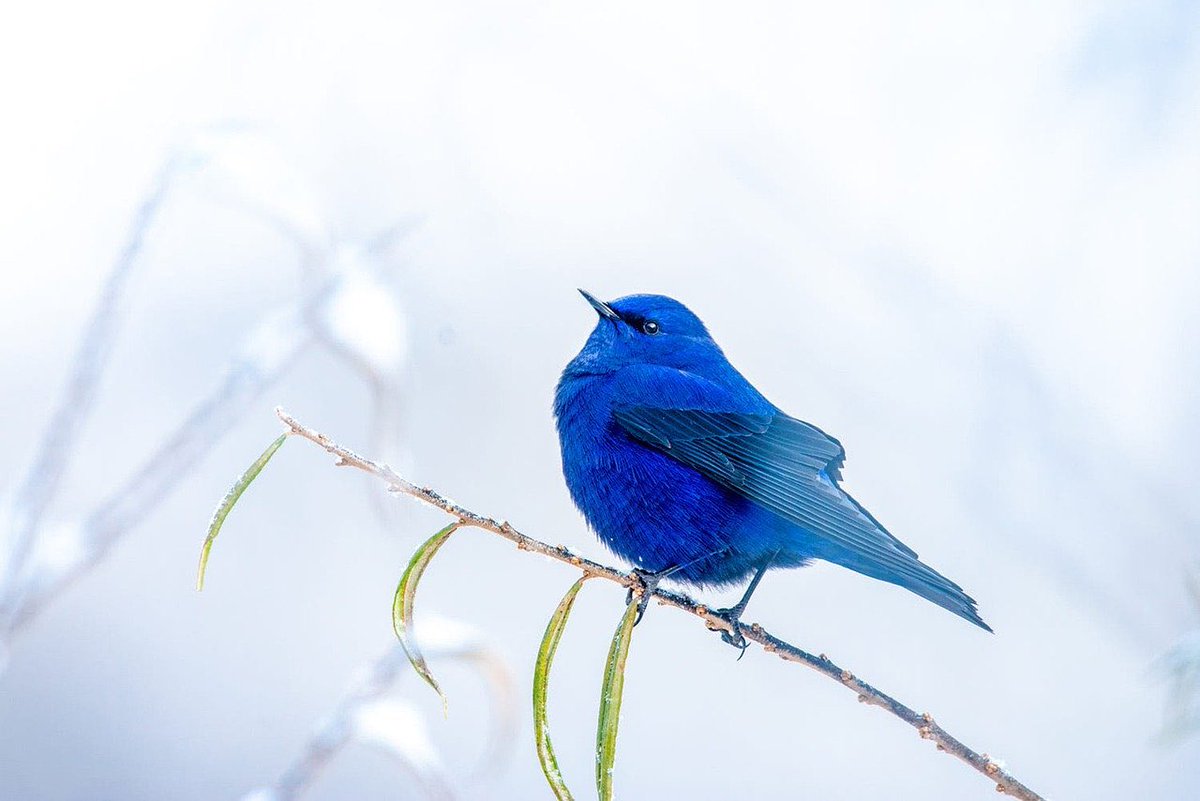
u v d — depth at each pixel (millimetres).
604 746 4949
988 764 4977
